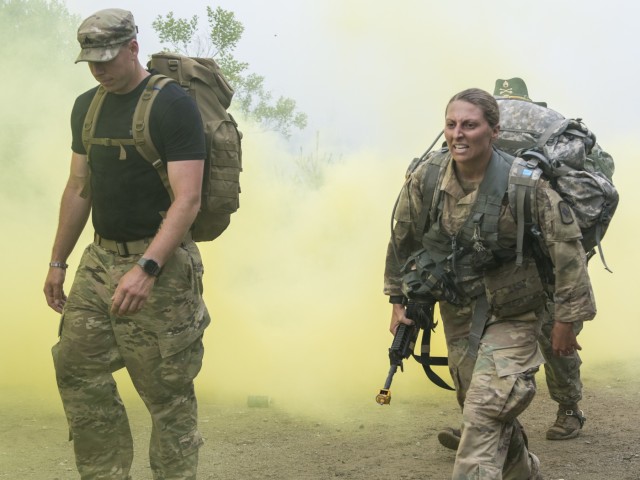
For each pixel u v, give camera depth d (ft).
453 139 11.69
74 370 11.95
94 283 11.92
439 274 12.17
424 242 12.38
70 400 12.04
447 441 15.74
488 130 11.66
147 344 11.76
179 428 12.07
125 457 12.41
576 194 12.28
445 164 12.15
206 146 12.08
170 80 11.73
